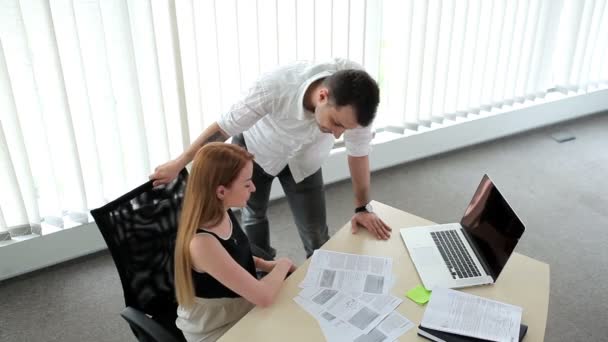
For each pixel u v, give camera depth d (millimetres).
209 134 1906
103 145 2689
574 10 4008
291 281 1641
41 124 2459
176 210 1805
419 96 3586
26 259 2766
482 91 3871
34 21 2279
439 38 3490
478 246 1743
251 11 2787
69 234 2826
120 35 2467
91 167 2691
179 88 2695
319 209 2279
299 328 1452
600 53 4352
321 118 1622
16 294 2674
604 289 2646
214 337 1684
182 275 1565
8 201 2559
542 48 3971
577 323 2426
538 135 4414
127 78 2568
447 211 3375
